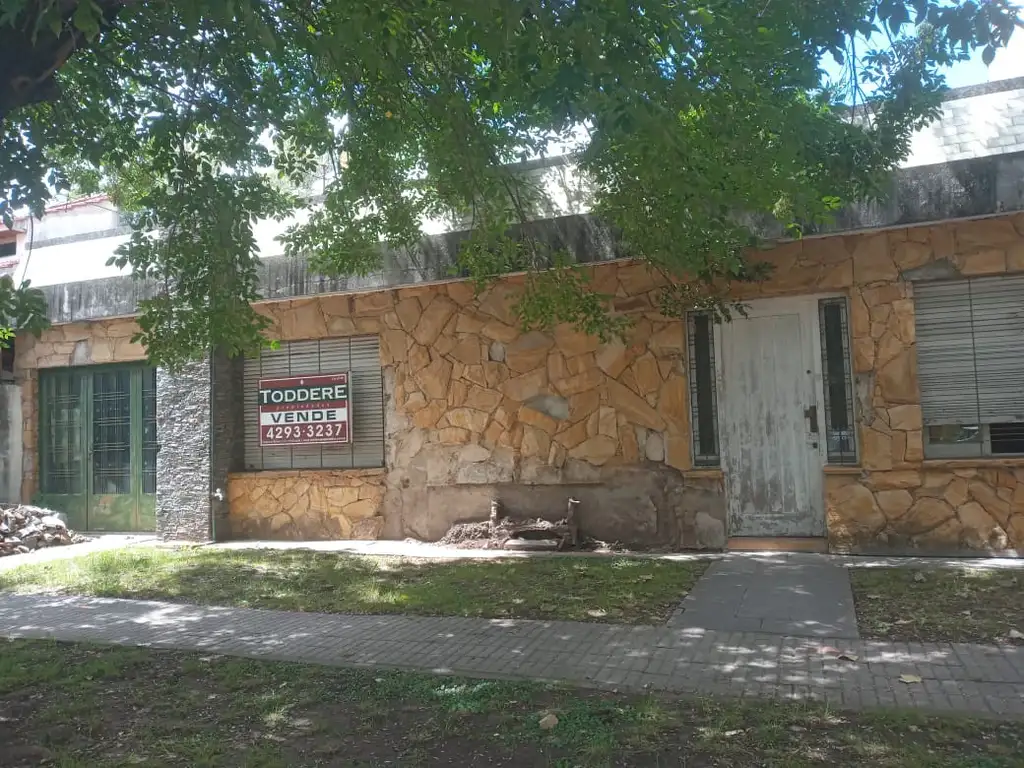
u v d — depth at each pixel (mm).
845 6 5512
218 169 7855
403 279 9695
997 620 5758
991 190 7344
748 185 5613
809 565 7688
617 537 9117
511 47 4191
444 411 9977
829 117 6285
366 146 7648
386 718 4410
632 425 9078
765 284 8469
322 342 10836
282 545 10289
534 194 8648
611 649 5484
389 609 6840
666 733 4039
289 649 5805
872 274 8094
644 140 5113
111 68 6766
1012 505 7695
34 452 12391
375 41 4812
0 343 9602
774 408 8641
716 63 4906
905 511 7969
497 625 6211
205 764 3883
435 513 10016
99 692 5004
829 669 4918
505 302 9688
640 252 7629
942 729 3945
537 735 4066
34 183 6242
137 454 11938
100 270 12188
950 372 7992
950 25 4668
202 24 5965
